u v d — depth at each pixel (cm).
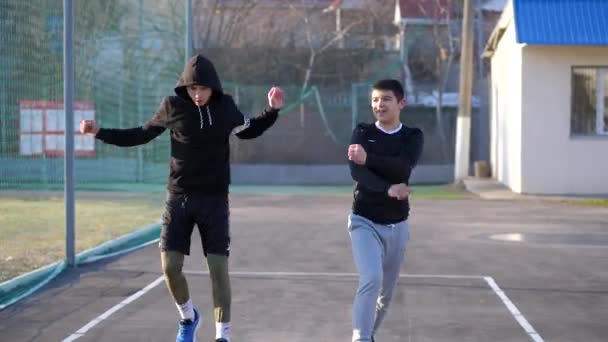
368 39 4162
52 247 1469
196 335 881
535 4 2619
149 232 1639
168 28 2381
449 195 2773
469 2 3098
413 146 729
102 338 868
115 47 2355
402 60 3812
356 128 752
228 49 3712
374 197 729
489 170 3341
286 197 2711
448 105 3659
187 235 775
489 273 1277
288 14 3966
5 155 1966
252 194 2844
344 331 908
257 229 1819
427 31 4188
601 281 1221
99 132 753
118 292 1102
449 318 970
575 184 2669
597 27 2580
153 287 1135
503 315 990
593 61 2638
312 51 3694
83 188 2531
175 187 767
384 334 895
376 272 714
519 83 2698
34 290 1105
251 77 3716
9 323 930
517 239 1691
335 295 1099
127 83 2375
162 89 2386
